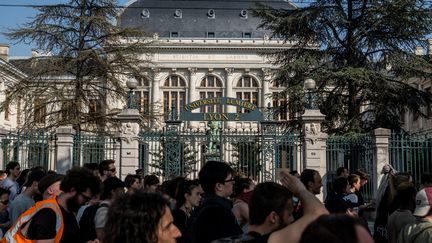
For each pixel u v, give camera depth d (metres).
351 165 18.66
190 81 62.00
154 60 61.59
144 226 2.76
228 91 61.75
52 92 27.75
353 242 1.72
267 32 66.19
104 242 2.84
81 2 29.17
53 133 19.12
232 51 62.06
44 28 28.11
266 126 19.09
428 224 4.53
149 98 61.41
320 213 3.11
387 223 6.14
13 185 10.38
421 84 36.94
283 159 8.42
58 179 5.34
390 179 6.43
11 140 17.86
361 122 24.53
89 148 18.39
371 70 23.88
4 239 4.50
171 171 18.88
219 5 67.88
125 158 18.19
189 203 6.33
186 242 4.45
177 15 66.94
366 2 25.77
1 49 48.19
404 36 24.89
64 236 4.48
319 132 17.92
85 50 27.88
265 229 3.48
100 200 6.09
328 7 25.80
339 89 26.11
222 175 4.70
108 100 31.97
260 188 3.55
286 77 26.11
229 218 4.48
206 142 19.58
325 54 26.00
